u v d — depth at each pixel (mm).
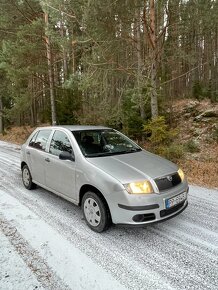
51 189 5543
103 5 8383
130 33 10234
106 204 4172
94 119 12984
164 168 4453
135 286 2998
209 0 9477
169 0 9227
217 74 26109
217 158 9844
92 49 10031
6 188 6727
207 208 5270
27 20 17125
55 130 5660
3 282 3066
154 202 3889
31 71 16109
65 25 11008
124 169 4223
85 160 4512
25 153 6508
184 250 3734
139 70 10219
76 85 10742
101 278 3135
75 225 4547
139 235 4188
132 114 12359
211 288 2971
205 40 24109
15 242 3963
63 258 3547
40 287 2986
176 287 2982
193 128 13719
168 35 10219
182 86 27516
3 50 15375
